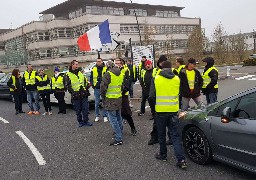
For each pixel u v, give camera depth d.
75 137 7.42
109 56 47.53
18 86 11.45
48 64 49.34
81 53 48.81
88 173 5.05
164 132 5.20
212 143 4.71
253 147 4.00
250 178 4.39
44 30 49.81
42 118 10.32
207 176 4.56
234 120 4.32
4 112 12.38
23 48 53.25
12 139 7.67
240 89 14.16
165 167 5.04
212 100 7.46
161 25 60.09
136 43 54.72
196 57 50.75
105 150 6.21
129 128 7.95
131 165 5.26
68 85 8.37
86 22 47.59
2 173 5.32
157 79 5.03
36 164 5.66
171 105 4.99
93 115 10.20
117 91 6.43
